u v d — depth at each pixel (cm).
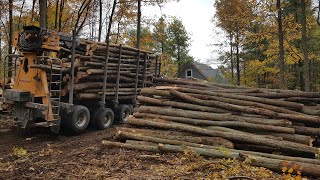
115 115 1397
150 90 1016
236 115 905
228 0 2330
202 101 947
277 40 2141
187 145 783
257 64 2562
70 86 1093
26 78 1050
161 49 3741
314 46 2519
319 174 605
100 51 1207
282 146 760
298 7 2103
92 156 777
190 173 616
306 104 1017
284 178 569
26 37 1012
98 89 1240
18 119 1043
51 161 746
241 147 817
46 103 1012
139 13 2075
